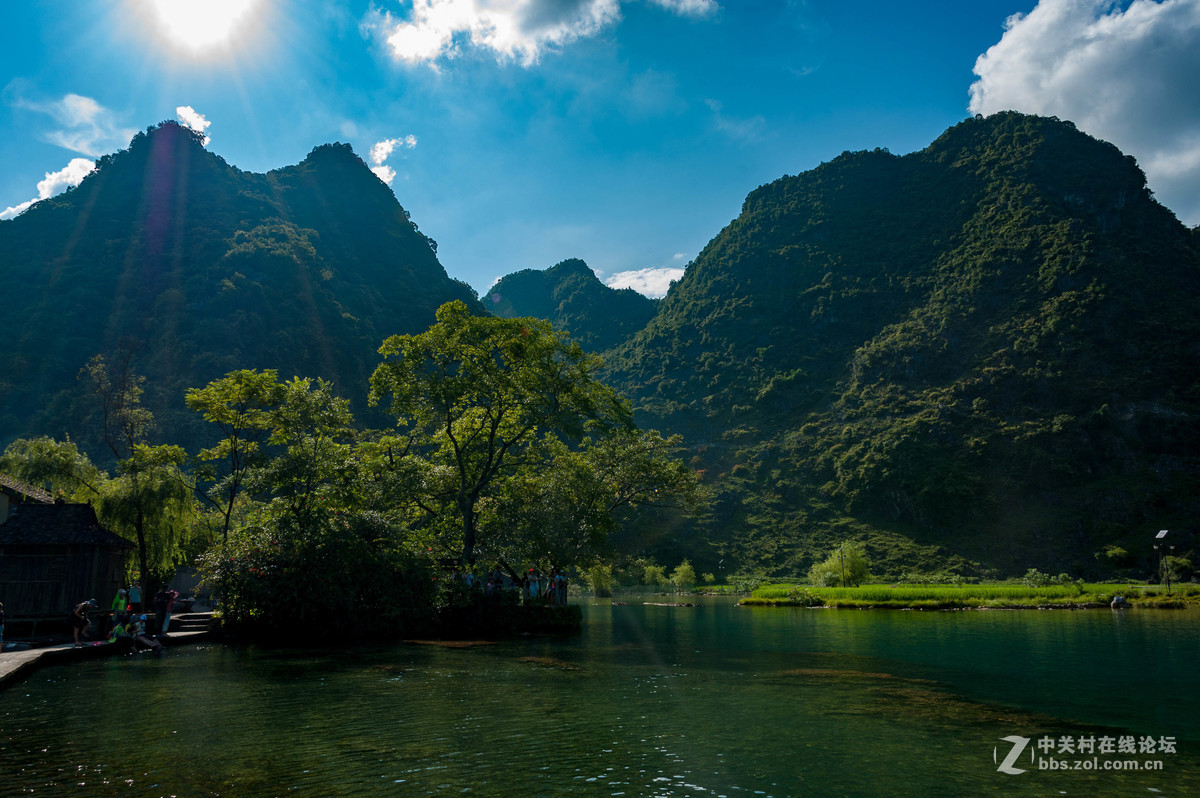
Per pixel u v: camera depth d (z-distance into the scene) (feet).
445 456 129.29
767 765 31.65
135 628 76.95
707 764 31.78
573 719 41.47
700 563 474.49
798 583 393.50
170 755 32.76
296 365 473.67
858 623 132.26
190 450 337.93
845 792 27.81
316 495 99.66
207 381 408.26
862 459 542.16
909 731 38.73
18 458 112.78
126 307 474.49
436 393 110.11
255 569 87.92
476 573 108.27
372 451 120.88
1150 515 424.05
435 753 33.37
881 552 457.68
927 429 539.70
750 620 144.66
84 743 35.01
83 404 346.54
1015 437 507.71
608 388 126.00
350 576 90.94
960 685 55.88
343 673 60.18
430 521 123.44
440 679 57.21
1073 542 422.41
